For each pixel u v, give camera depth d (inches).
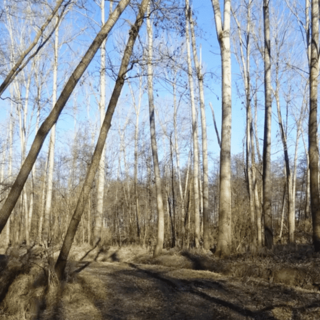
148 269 462.0
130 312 295.4
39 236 951.6
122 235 1277.1
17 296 290.7
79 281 350.0
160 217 673.6
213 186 1609.3
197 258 538.9
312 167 472.4
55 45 891.4
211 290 352.5
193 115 767.1
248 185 780.0
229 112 547.5
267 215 569.9
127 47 386.9
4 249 827.4
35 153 312.5
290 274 380.2
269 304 304.8
